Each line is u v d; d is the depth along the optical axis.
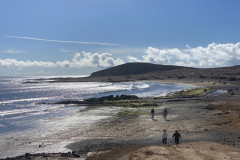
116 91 143.00
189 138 32.41
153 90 143.25
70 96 124.25
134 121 48.38
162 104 75.06
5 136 39.38
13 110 72.25
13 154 30.53
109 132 39.78
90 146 32.25
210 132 35.31
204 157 21.08
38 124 48.78
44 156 27.78
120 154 25.55
